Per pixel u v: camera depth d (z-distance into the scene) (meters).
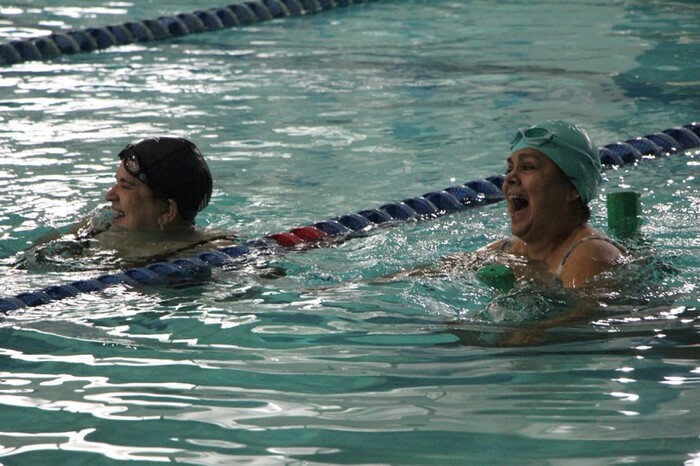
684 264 10.88
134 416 7.66
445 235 12.87
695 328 9.23
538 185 10.37
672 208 13.28
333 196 14.41
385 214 13.47
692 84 21.19
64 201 13.82
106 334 9.45
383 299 10.33
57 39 25.09
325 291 10.64
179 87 21.27
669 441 7.03
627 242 11.54
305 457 6.93
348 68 23.14
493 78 21.92
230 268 11.47
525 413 7.55
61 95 20.48
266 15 29.83
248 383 8.27
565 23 28.53
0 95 20.42
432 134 17.64
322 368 8.55
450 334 9.32
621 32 27.02
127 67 23.31
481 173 15.48
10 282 10.91
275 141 17.20
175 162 12.15
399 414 7.59
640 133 17.50
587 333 9.18
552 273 10.48
